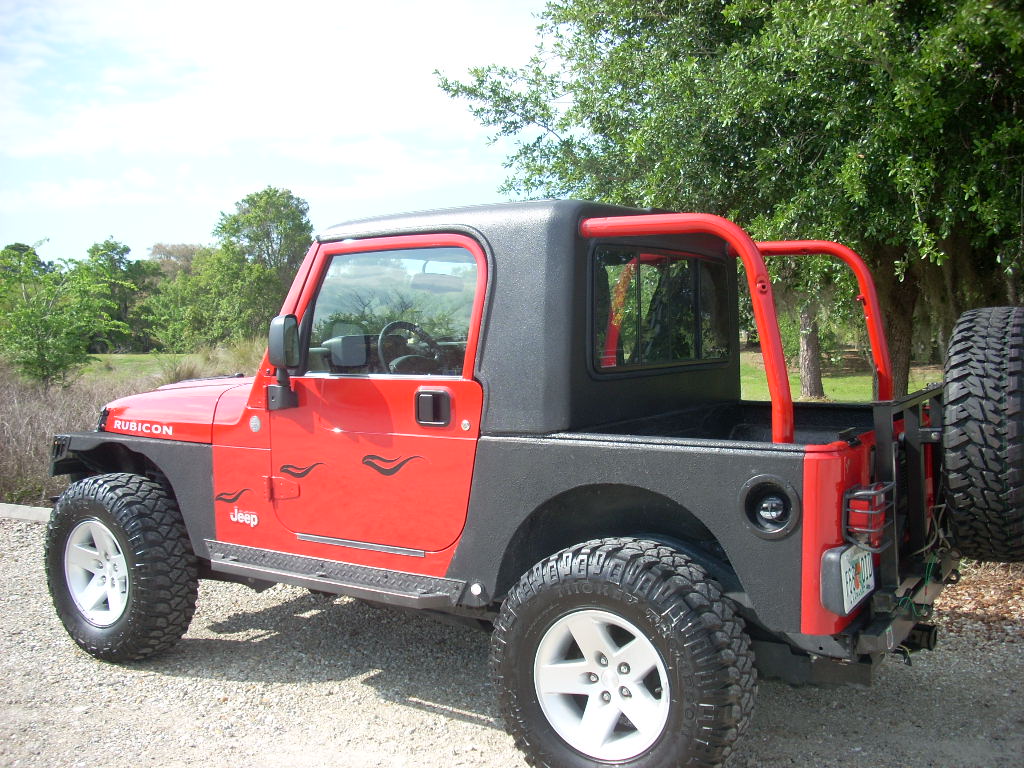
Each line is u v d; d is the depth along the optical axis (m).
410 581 3.38
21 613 4.98
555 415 3.09
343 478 3.54
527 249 3.14
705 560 2.92
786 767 3.17
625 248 3.46
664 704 2.78
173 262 81.69
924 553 3.09
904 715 3.57
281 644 4.52
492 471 3.16
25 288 13.22
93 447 4.48
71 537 4.30
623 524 3.23
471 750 3.37
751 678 2.76
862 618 2.85
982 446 2.84
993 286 6.20
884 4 4.27
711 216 2.88
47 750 3.36
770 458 2.66
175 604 4.11
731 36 6.52
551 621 2.95
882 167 5.09
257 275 43.69
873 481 2.93
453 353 3.30
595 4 7.42
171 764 3.25
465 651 4.42
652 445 2.85
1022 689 3.75
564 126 8.12
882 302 6.59
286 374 3.67
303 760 3.29
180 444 4.12
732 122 5.68
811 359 15.32
